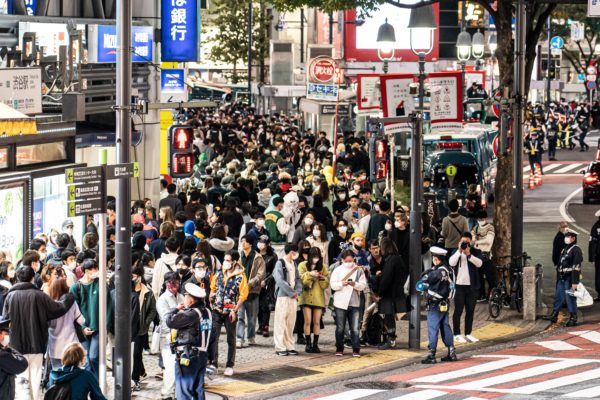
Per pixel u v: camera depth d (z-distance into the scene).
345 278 45.91
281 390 40.50
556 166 127.88
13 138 46.28
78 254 41.56
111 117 65.81
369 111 62.66
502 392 39.09
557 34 188.88
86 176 35.59
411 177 48.38
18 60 52.81
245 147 97.06
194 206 54.47
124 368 37.12
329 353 46.94
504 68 59.88
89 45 59.69
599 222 60.62
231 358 42.66
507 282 59.31
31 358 35.72
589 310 58.62
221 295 42.03
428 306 45.56
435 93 53.62
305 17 185.38
